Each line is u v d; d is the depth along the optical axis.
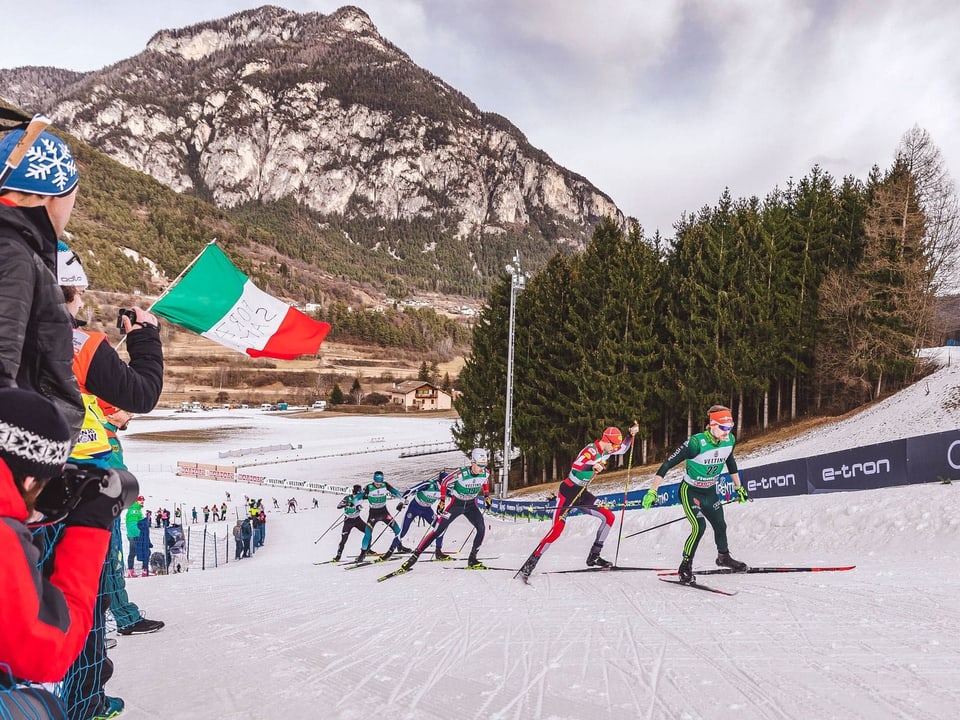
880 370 30.97
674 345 33.47
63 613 1.18
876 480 12.03
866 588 5.98
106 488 1.37
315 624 5.47
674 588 6.66
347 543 22.41
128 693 3.38
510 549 14.48
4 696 1.13
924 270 31.19
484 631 4.92
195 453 74.38
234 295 5.02
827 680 3.39
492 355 37.41
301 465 64.81
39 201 1.54
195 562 20.66
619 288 33.56
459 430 39.16
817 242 34.53
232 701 3.23
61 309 1.58
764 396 34.75
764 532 11.40
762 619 4.90
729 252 34.19
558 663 3.89
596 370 33.34
